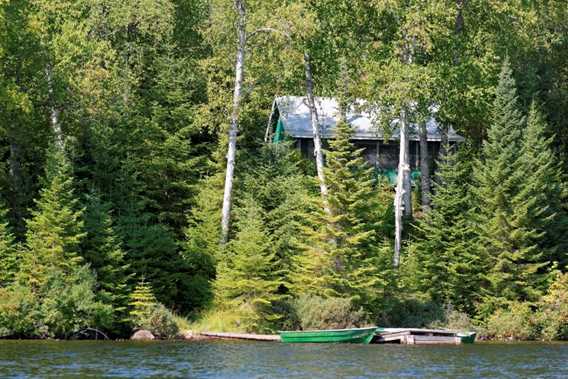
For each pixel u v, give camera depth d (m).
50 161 81.50
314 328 78.12
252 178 92.75
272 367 54.16
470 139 110.12
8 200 87.06
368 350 66.38
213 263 86.00
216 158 97.69
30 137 90.44
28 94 89.19
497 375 51.31
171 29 110.19
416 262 87.81
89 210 81.38
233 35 95.06
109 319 75.56
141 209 88.44
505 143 92.19
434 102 95.50
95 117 92.94
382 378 49.53
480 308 84.88
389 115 93.38
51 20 94.19
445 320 82.50
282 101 110.94
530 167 90.06
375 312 81.19
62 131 92.88
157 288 82.19
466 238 87.94
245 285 79.00
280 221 87.19
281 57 90.75
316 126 92.06
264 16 91.88
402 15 92.50
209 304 83.25
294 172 100.44
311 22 89.06
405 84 89.31
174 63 106.62
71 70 91.06
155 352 62.66
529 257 86.31
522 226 87.06
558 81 116.62
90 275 76.94
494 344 74.62
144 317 77.44
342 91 93.06
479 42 99.25
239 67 92.06
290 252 85.75
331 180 80.75
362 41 96.94
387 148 116.12
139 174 93.38
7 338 73.62
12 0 86.69
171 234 87.75
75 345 67.88
